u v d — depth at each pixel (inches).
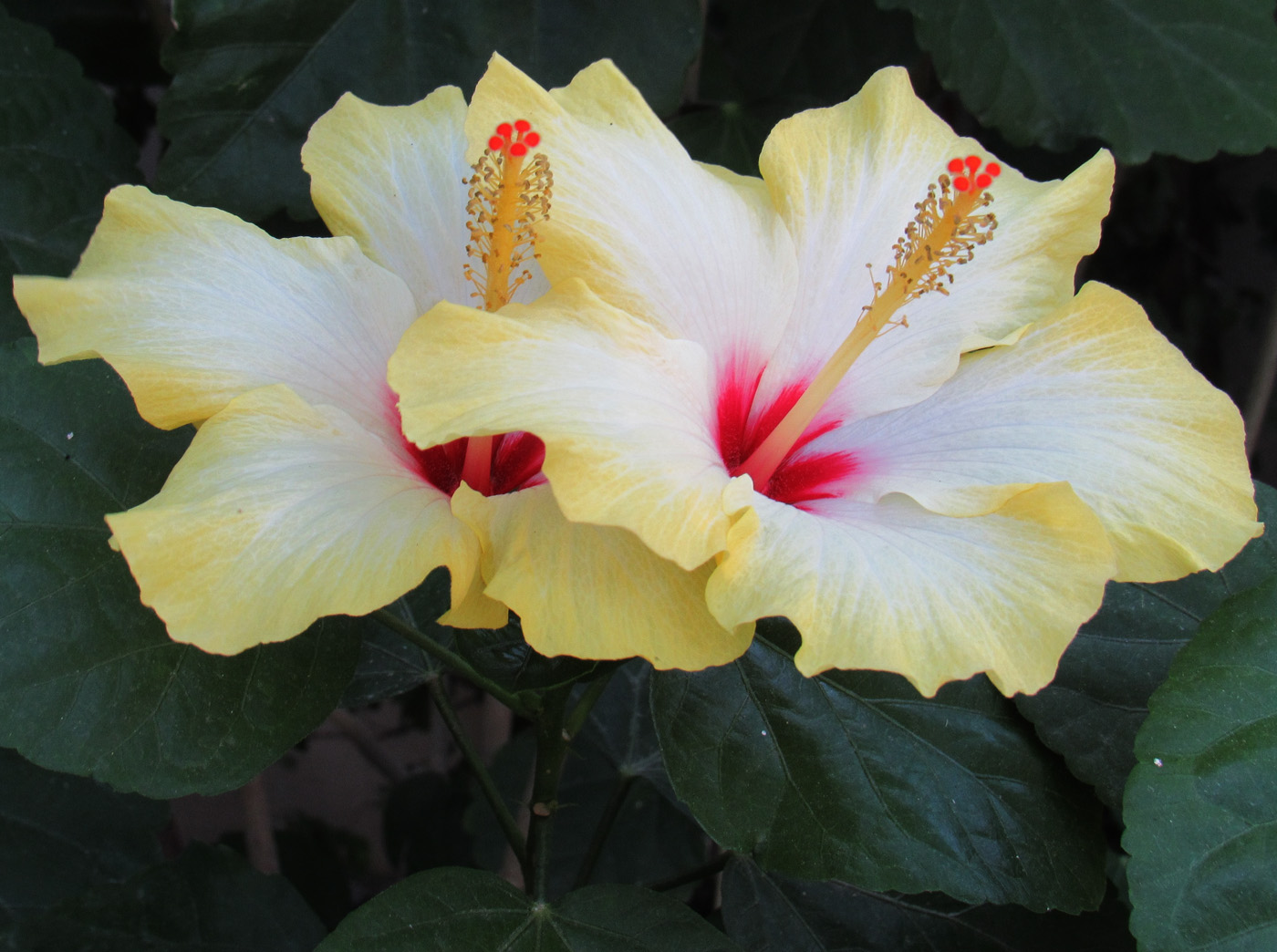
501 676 12.4
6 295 16.1
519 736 21.8
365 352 12.2
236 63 16.1
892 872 13.1
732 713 13.6
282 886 15.3
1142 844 11.9
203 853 15.2
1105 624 13.8
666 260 12.2
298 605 10.6
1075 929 14.6
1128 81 16.2
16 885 16.6
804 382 13.1
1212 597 13.8
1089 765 13.4
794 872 13.1
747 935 14.7
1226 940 11.6
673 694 13.6
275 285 12.0
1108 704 13.5
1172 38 16.3
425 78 16.6
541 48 16.6
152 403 11.4
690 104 18.8
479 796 21.4
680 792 13.3
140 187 11.8
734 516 11.0
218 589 10.6
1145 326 12.2
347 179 12.7
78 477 12.9
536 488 11.3
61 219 16.6
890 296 12.1
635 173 12.3
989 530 11.2
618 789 16.5
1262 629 12.6
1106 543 10.9
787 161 12.9
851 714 13.7
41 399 13.0
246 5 16.0
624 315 11.4
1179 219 28.6
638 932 13.0
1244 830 11.9
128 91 21.6
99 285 11.4
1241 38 16.3
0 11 16.6
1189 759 12.2
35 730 12.2
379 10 16.4
